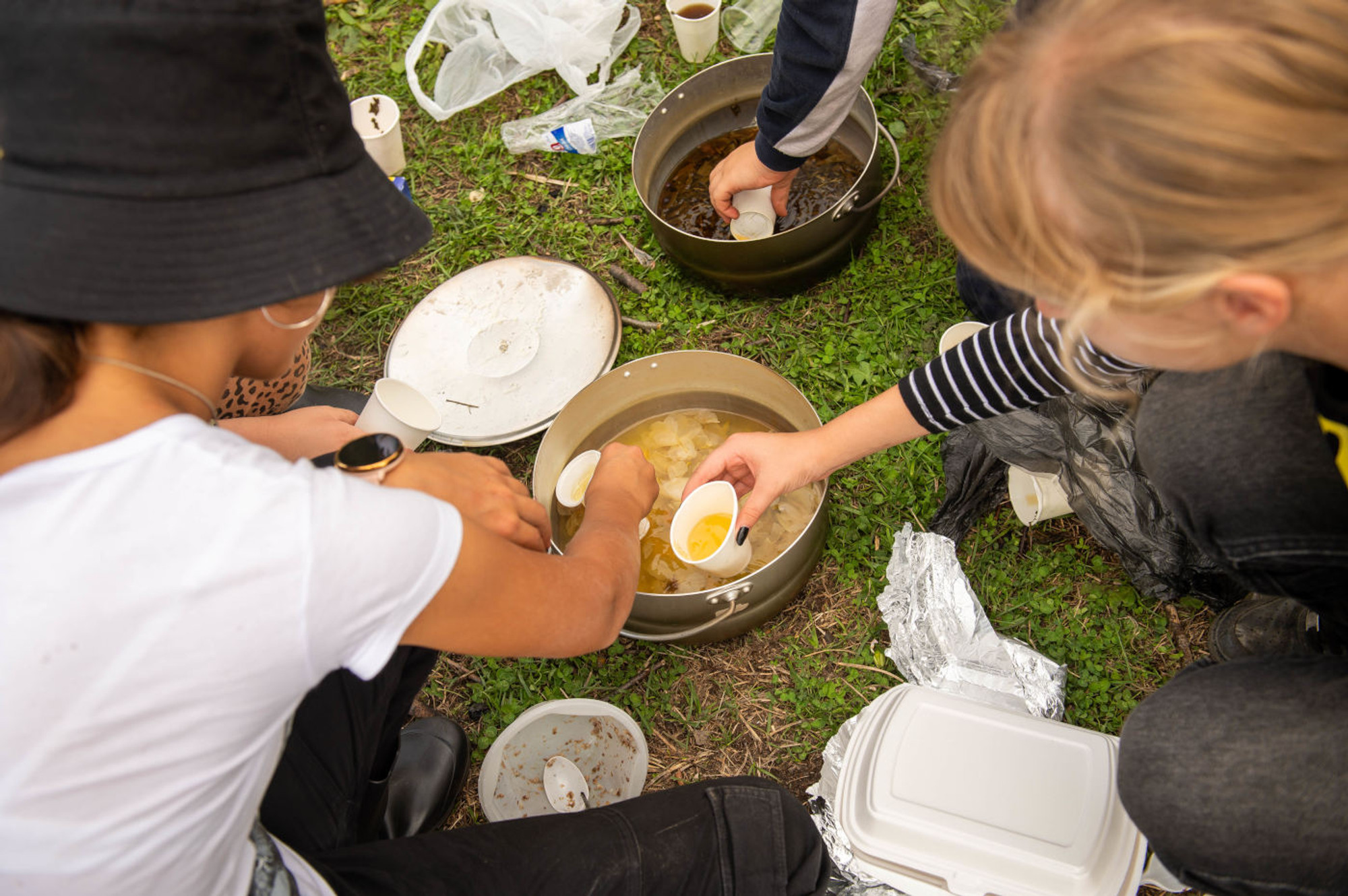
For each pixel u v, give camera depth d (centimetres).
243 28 82
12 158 82
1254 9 71
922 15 268
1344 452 104
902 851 148
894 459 210
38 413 84
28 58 79
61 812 82
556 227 258
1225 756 111
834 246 226
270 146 87
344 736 131
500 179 268
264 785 100
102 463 83
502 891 120
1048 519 196
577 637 121
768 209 229
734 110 256
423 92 288
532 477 220
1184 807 113
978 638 184
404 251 97
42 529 81
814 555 191
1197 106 70
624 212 257
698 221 245
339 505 89
